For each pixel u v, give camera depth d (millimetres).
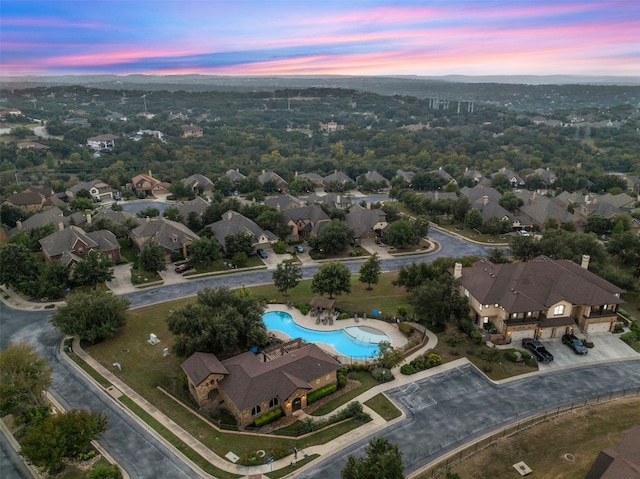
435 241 116875
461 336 66375
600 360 60688
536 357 61406
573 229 117188
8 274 80188
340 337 68812
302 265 100438
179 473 42219
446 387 55156
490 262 81375
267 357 60938
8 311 76375
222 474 41969
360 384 56625
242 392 50250
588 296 66688
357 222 118438
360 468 34719
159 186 170125
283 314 75938
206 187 170250
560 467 41344
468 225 124375
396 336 67750
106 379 57219
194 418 50344
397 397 53500
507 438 45469
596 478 37219
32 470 42688
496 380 56406
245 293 74062
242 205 131125
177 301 80750
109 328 65125
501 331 66062
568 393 53688
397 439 46281
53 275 81750
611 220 119812
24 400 49062
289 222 117750
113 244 97812
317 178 180375
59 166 191875
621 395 53219
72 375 58188
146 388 55594
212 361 55344
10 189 154125
